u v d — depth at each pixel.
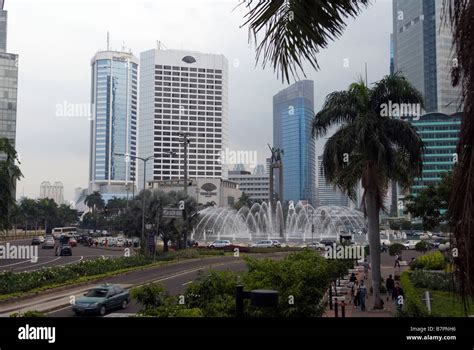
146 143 59.94
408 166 21.78
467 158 3.23
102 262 34.44
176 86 59.50
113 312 19.56
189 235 52.62
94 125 79.94
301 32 4.09
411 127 21.53
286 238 65.06
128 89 78.12
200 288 11.67
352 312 20.22
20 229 110.81
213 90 61.09
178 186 84.62
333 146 21.97
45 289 24.55
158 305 10.90
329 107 22.23
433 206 29.16
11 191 29.09
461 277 3.22
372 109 21.86
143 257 39.72
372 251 22.00
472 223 3.11
